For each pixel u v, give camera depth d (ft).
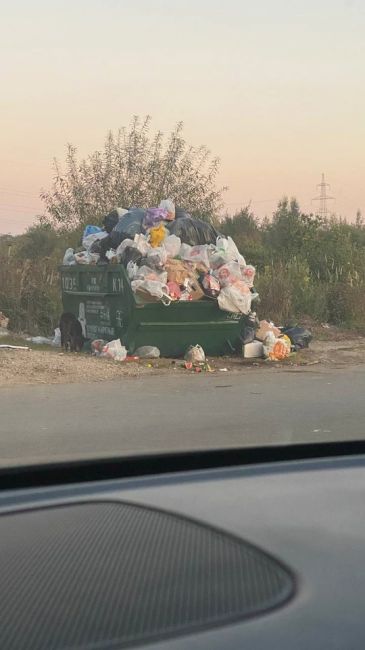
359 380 36.81
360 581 6.41
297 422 26.09
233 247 45.62
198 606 5.94
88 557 6.99
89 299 45.55
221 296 42.78
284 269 66.69
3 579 6.52
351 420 26.53
